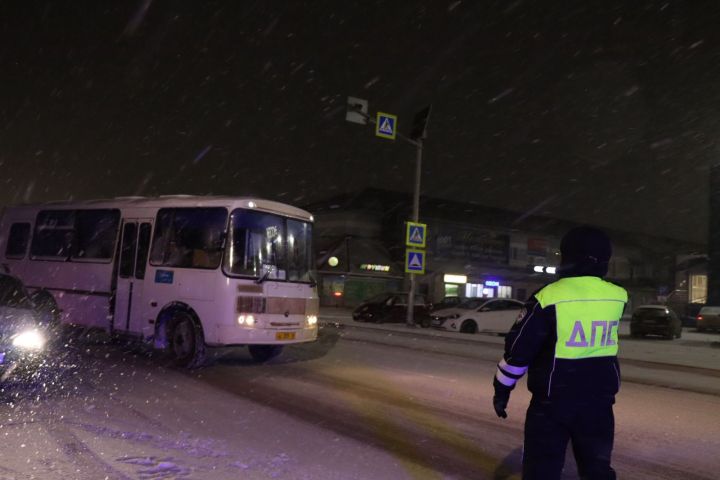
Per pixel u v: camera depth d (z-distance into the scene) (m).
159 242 10.84
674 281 55.25
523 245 48.72
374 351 13.45
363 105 21.11
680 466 5.41
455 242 43.97
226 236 9.94
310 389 8.33
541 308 3.04
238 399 7.45
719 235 39.47
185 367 9.96
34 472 4.34
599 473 2.99
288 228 10.78
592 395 3.00
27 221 13.77
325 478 4.61
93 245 12.10
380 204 43.44
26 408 6.30
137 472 4.45
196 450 5.12
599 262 3.18
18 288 8.16
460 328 22.31
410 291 23.45
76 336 13.16
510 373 3.09
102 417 6.10
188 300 10.09
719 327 32.03
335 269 39.00
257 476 4.55
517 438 6.07
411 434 6.07
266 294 10.12
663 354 17.44
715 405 8.67
